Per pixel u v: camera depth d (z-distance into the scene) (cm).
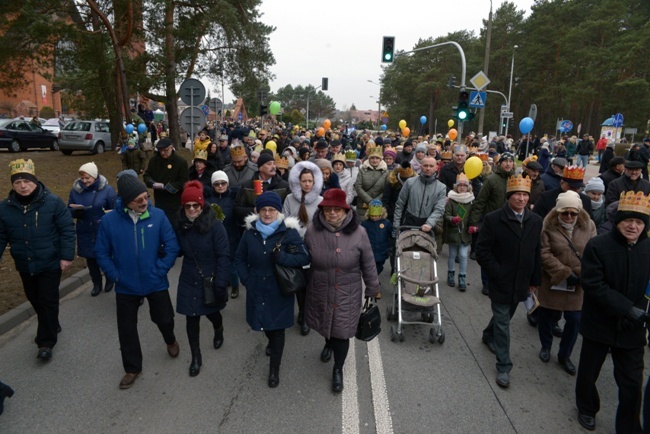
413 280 521
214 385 418
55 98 4903
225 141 1088
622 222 337
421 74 6550
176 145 2266
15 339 507
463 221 679
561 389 426
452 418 377
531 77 5134
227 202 623
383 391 414
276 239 401
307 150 995
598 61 4416
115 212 410
